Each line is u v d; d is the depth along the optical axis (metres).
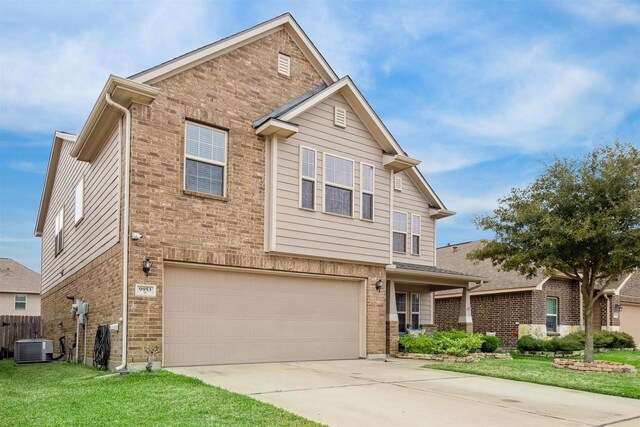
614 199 12.09
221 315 11.12
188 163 10.88
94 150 12.61
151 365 9.57
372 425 6.17
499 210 13.88
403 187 19.20
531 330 21.03
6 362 15.55
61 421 5.79
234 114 11.73
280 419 6.11
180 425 5.67
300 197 12.40
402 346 15.55
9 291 34.66
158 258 10.12
